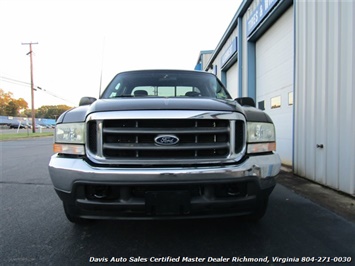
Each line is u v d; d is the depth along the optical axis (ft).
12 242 8.48
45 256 7.56
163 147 6.97
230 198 7.19
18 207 12.07
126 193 6.98
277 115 23.56
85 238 8.70
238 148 7.43
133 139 7.09
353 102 12.19
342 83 12.88
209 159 7.11
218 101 8.00
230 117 7.26
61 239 8.66
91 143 7.27
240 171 7.08
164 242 8.34
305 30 16.06
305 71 16.16
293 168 17.93
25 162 26.53
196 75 12.27
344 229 9.20
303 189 14.16
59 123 7.90
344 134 12.87
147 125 7.05
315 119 15.23
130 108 7.14
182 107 7.18
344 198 12.55
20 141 64.34
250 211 7.63
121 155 7.12
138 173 6.76
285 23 21.83
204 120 7.15
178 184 6.82
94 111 7.25
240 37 32.14
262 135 7.90
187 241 8.39
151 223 9.81
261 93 27.50
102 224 9.79
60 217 10.72
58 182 7.37
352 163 12.44
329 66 13.82
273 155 7.99
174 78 11.95
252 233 8.91
